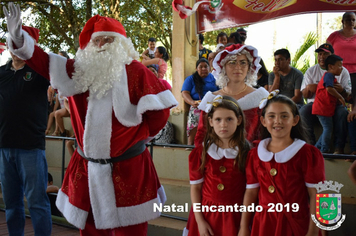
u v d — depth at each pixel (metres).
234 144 2.19
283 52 4.24
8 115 2.82
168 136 4.71
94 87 2.13
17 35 2.09
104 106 2.13
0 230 3.61
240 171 2.16
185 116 4.94
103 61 2.15
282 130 2.01
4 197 2.96
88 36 2.35
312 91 4.07
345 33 4.64
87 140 2.10
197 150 2.31
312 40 7.68
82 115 2.20
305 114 3.98
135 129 2.18
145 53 7.33
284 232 1.93
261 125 2.37
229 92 2.55
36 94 2.87
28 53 2.10
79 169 2.20
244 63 2.48
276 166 1.99
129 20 11.87
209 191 2.20
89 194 2.14
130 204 2.12
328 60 3.75
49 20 12.13
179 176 4.27
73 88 2.17
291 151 1.98
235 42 5.22
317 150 1.98
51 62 2.18
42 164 2.93
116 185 2.12
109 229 2.32
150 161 2.30
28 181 2.85
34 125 2.86
